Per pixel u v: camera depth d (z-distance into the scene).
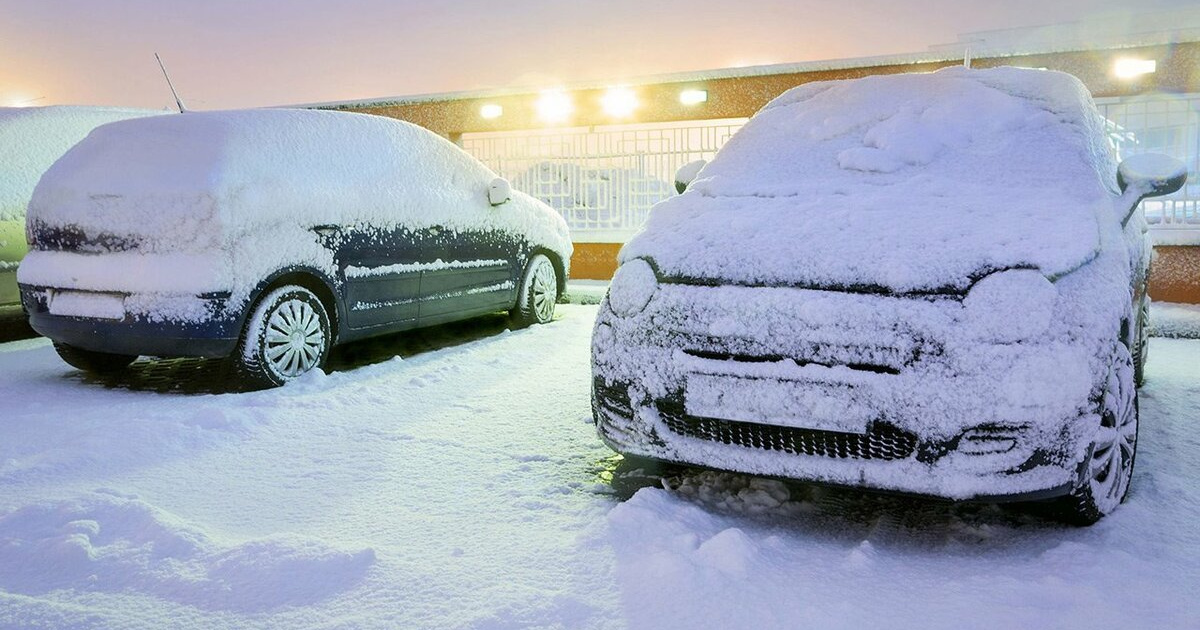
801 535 3.10
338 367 6.21
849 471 2.90
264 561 2.78
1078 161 3.75
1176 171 3.66
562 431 4.43
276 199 5.27
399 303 6.21
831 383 2.87
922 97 4.36
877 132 4.12
